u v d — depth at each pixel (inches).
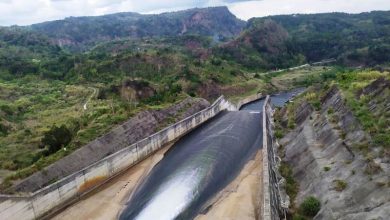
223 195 1908.2
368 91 1889.8
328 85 2632.9
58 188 1798.7
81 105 3686.0
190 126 3201.3
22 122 2987.2
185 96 3750.0
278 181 1768.0
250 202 1803.6
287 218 1460.4
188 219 1700.3
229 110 4202.8
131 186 2060.8
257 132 3036.4
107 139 2365.9
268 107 3730.3
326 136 1829.5
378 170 1261.1
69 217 1745.8
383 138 1385.3
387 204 1109.1
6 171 1920.5
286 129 2586.1
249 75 6323.8
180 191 1915.6
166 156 2546.8
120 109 2997.0
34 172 1835.6
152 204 1814.7
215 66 5959.6
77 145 2193.7
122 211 1791.3
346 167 1439.5
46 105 3722.9
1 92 4178.2
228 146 2571.4
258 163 2329.0
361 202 1203.9
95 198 1934.1
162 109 3161.9
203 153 2413.9
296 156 1926.7
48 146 2166.6
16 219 1585.9
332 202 1302.9
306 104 2593.5
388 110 1556.3
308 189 1551.4
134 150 2393.0
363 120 1611.7
